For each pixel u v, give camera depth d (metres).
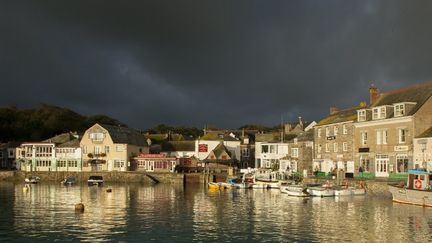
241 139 136.88
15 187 89.38
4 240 34.25
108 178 111.00
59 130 169.12
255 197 66.31
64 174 113.50
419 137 66.75
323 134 90.94
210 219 43.75
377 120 75.00
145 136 153.12
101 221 42.56
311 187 66.00
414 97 72.56
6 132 158.38
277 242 33.44
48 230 38.00
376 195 64.31
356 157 80.12
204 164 121.38
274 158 117.81
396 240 33.69
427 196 49.69
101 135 120.19
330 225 39.62
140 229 38.53
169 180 105.50
